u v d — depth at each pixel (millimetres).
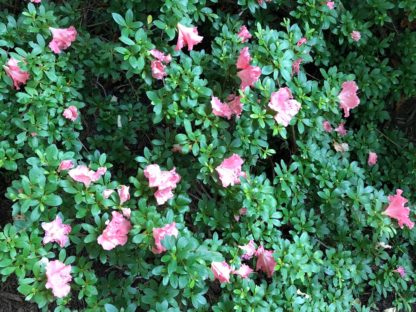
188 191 971
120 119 999
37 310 948
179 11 877
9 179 988
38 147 886
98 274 937
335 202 1005
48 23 920
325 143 1070
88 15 1053
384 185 1146
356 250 1048
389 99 1231
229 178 874
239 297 896
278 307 928
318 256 968
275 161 1078
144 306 875
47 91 899
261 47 916
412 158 1173
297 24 1027
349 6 1165
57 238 826
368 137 1153
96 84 1032
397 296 1110
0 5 1049
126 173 1006
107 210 871
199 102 903
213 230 958
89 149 1001
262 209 912
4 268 830
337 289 1023
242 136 919
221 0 1079
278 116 897
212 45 958
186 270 803
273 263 925
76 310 873
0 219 981
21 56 877
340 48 1162
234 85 943
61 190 872
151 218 831
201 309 906
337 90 1025
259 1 992
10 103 895
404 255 1115
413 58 1163
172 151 934
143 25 961
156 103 880
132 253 857
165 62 888
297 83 970
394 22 1218
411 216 1104
